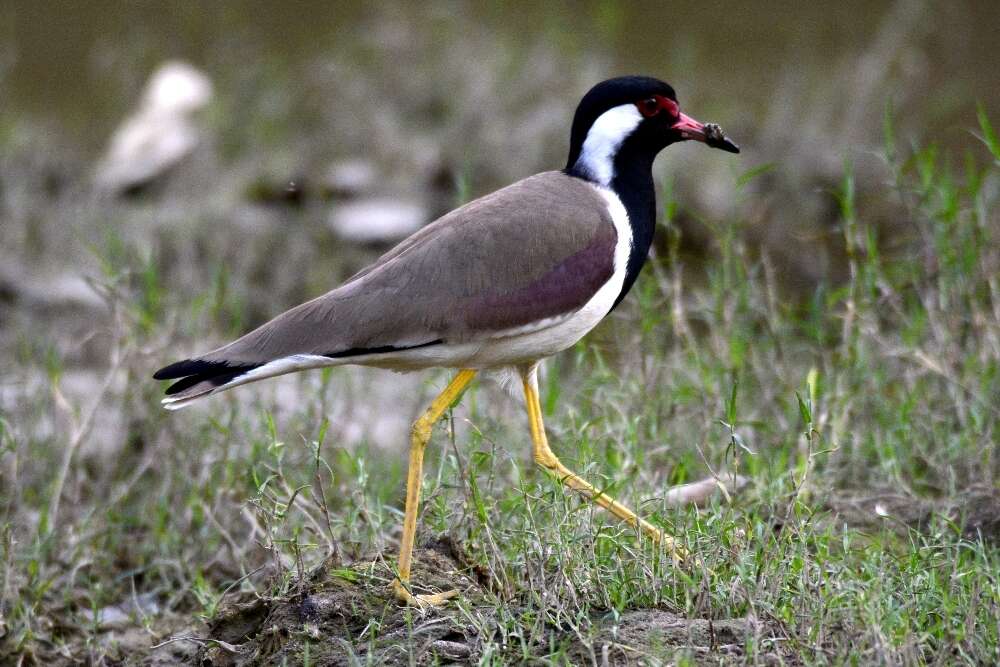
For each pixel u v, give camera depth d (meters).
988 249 12.88
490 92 22.98
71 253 19.66
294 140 22.77
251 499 10.20
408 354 9.66
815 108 22.27
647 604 8.95
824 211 19.30
